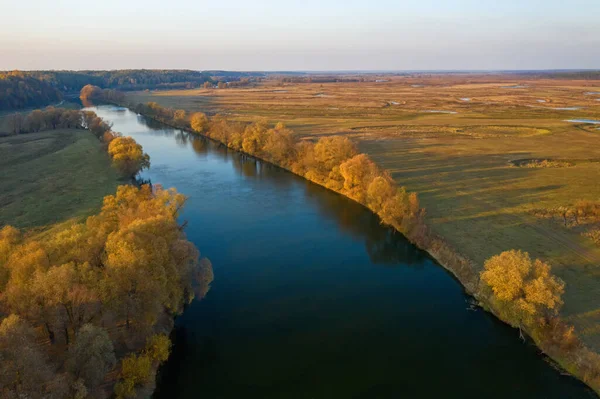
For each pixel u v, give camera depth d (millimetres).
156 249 43719
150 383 38875
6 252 44844
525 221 73812
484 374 42344
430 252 66438
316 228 77438
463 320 50906
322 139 103625
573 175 99875
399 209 73875
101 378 32531
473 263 60375
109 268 39344
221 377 41906
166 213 57000
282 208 86750
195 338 47625
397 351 46000
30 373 27641
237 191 97000
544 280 44844
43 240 63438
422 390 40500
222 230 76125
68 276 36031
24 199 83938
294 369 43219
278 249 69438
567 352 42188
